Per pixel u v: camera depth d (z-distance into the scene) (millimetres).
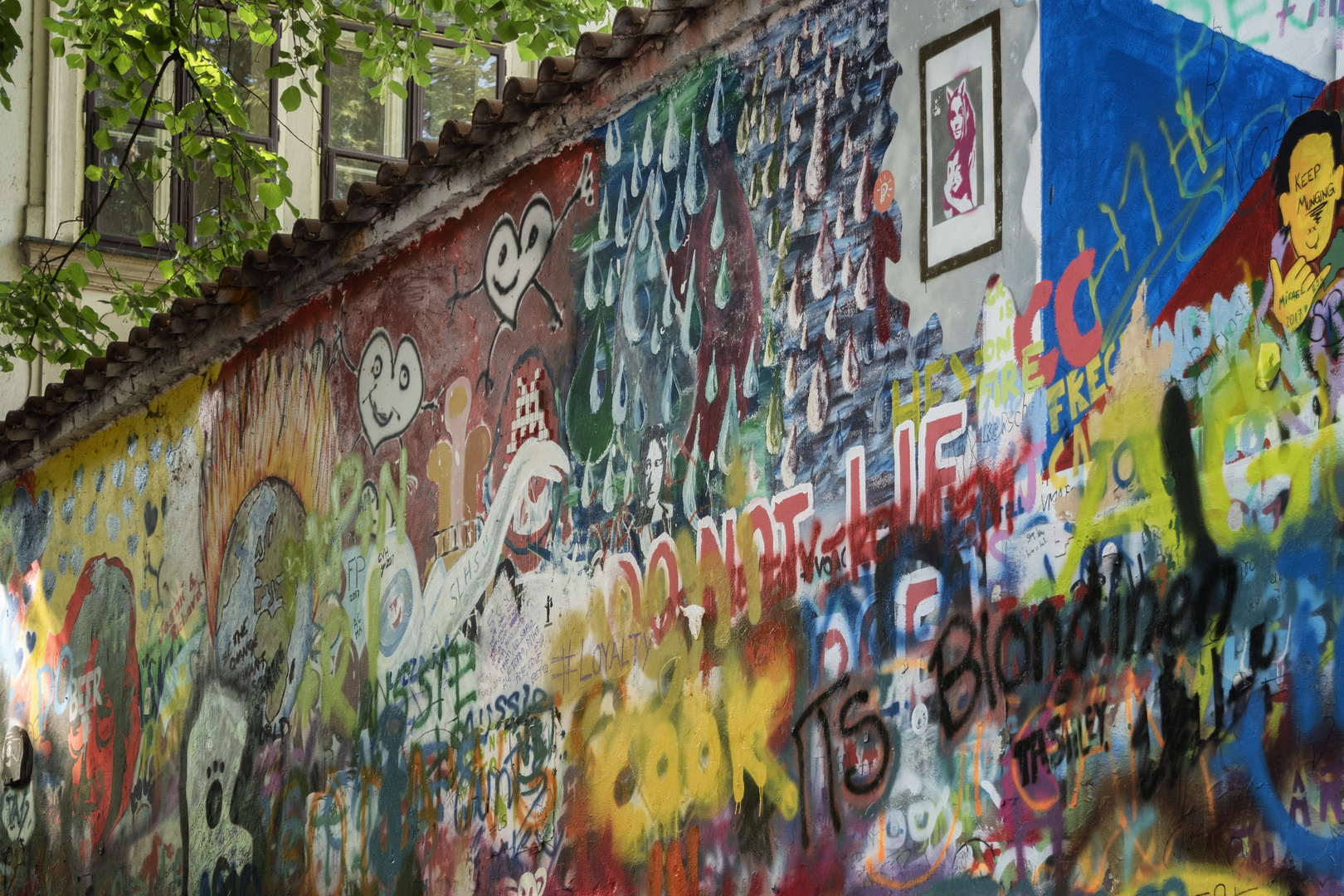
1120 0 4102
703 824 5203
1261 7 3750
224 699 8688
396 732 7098
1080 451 4066
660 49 5727
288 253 7918
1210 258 3799
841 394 4859
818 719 4789
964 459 4402
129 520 10094
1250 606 3619
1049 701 4066
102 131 10719
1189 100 3891
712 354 5426
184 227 12797
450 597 6812
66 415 10648
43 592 11250
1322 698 3457
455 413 6930
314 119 14328
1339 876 3381
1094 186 4105
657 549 5574
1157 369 3889
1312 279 3570
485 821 6398
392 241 7461
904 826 4441
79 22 12570
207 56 10969
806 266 5055
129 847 9664
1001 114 4406
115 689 10023
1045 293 4207
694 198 5598
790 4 5219
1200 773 3682
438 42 14797
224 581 8828
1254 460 3650
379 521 7430
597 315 6059
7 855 11445
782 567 5008
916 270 4637
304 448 8148
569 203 6301
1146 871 3773
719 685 5207
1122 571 3922
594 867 5723
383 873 7062
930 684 4422
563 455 6164
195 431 9336
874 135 4848
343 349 7875
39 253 13148
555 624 6098
